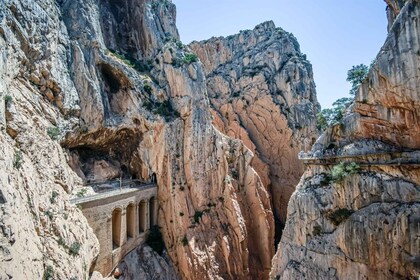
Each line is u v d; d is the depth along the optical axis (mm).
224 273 46219
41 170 26953
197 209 48750
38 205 24062
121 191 37844
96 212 33281
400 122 26641
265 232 56812
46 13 33062
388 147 27547
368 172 28047
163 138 47500
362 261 26031
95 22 43875
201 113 53531
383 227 25234
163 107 50312
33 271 19594
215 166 53438
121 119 45000
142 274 38594
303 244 31719
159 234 46094
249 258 53938
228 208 52406
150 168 47562
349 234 27156
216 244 47469
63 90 34625
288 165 77938
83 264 26750
